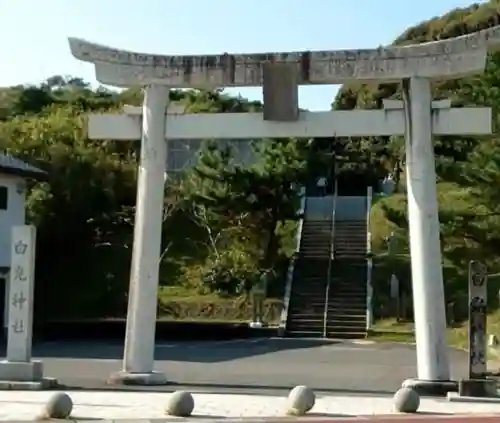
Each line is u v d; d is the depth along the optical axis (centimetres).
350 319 3622
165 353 2886
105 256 4216
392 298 3747
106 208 4138
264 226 4034
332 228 4559
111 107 6181
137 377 1878
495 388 1678
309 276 4016
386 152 5581
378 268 4050
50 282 4050
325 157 5212
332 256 4200
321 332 3559
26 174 3459
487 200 2652
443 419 1395
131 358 1905
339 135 1875
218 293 4075
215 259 4194
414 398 1491
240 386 1914
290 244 4416
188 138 1925
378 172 5759
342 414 1459
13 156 3875
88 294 4025
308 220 4728
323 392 1814
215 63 1903
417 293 1800
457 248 2934
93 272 4128
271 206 3891
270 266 4138
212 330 3556
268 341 3362
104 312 3944
